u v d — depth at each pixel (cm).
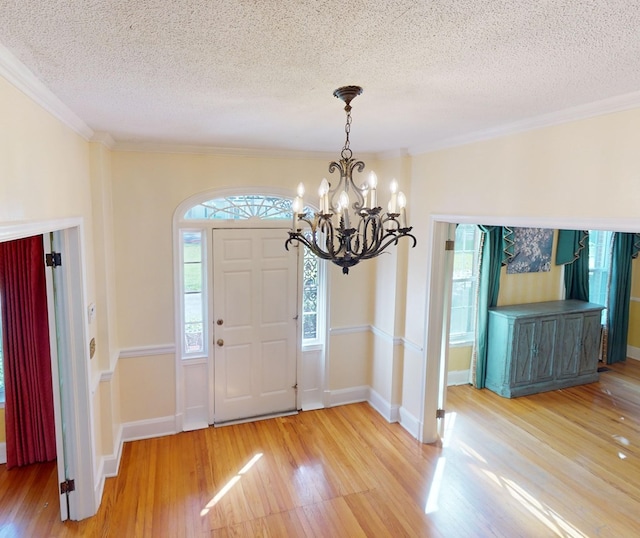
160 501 309
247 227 414
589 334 523
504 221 292
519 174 281
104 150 329
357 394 475
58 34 140
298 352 449
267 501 311
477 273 507
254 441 393
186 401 415
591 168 234
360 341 469
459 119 267
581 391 508
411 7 121
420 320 390
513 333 482
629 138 215
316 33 140
